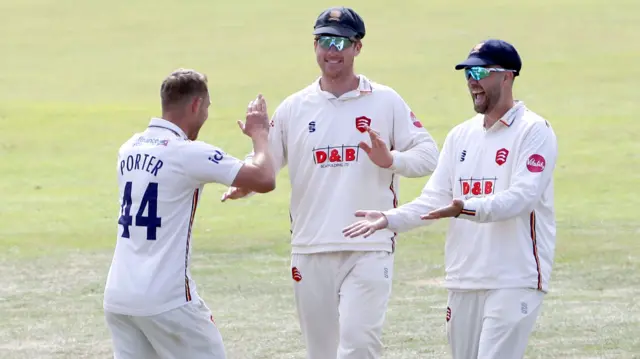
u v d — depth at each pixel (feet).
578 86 319.27
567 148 249.96
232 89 329.52
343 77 82.02
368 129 77.30
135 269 69.15
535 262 71.72
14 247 171.01
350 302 80.59
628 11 428.15
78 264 157.38
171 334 70.03
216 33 423.23
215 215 194.70
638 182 215.92
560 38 388.57
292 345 110.01
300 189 82.74
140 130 283.79
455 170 74.74
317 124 81.97
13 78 356.18
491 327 71.67
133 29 433.07
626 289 134.51
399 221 74.08
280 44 399.65
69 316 124.67
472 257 72.90
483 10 442.50
